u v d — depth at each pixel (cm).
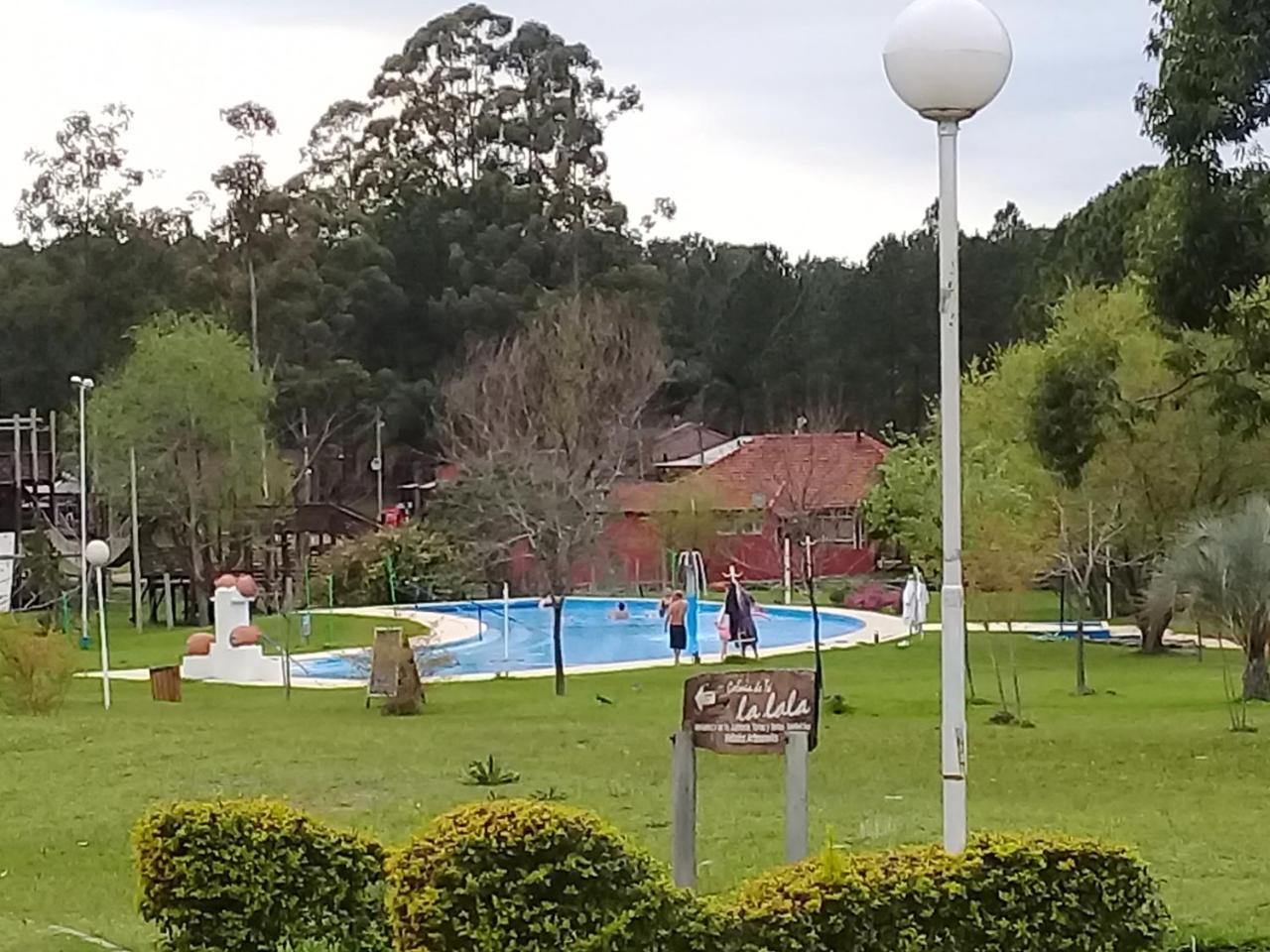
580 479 3731
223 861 660
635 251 6178
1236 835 1117
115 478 4294
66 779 1479
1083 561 2914
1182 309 1543
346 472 5791
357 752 1652
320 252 5991
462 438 4516
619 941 545
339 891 667
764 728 670
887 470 3694
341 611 4012
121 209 5972
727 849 1055
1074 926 577
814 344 6600
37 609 3994
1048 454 1739
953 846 613
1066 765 1550
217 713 2166
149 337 4488
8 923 875
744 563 4447
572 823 555
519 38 6475
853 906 566
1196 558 2103
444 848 550
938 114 621
